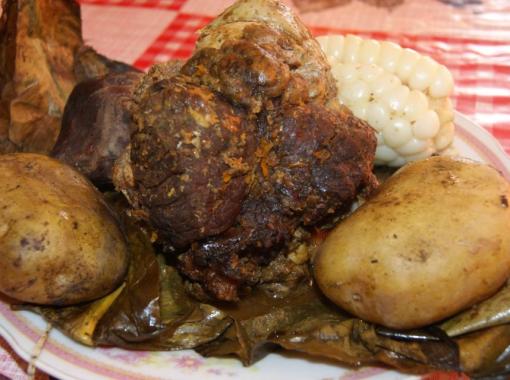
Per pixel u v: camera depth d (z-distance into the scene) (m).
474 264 0.23
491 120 0.40
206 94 0.23
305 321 0.26
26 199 0.24
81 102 0.32
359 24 0.51
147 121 0.23
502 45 0.48
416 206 0.24
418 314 0.23
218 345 0.25
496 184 0.24
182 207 0.23
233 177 0.23
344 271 0.24
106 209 0.27
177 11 0.54
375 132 0.30
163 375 0.24
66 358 0.24
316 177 0.25
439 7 0.53
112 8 0.55
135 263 0.27
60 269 0.24
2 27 0.33
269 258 0.26
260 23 0.27
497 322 0.24
